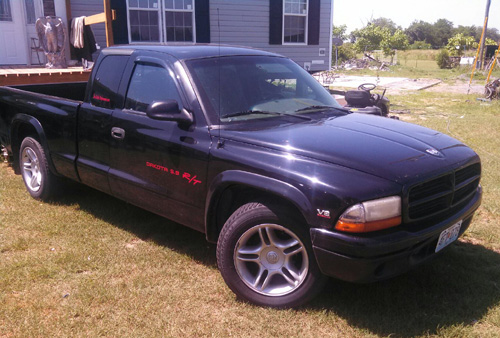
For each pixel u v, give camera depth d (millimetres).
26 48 10906
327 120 3652
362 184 2738
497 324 2971
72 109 4504
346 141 3156
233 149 3205
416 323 2990
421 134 3539
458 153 3324
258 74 3971
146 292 3332
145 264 3746
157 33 13406
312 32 15883
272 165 2984
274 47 15453
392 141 3250
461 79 22250
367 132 3393
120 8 12562
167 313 3104
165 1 13273
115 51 4324
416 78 22375
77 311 3086
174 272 3619
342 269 2773
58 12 11047
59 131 4680
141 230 4445
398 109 12484
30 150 5184
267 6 14930
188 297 3295
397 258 2797
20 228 4418
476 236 4359
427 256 3031
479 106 13195
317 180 2799
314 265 2941
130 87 4039
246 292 3184
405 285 3445
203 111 3469
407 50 47906
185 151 3447
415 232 2824
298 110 3830
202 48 4098
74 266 3693
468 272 3627
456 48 38812
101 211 4891
